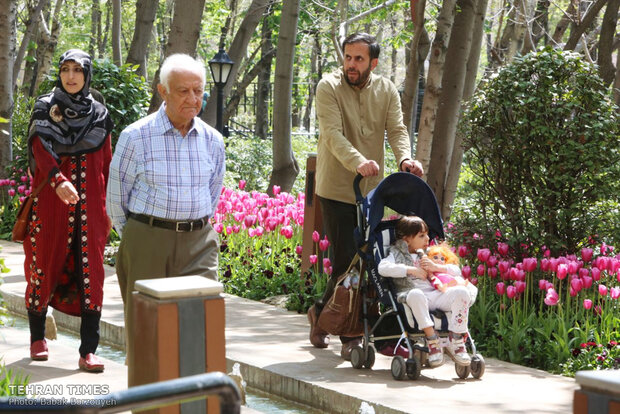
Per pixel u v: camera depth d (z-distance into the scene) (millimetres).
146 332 3676
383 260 6246
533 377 6426
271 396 6254
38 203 6133
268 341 7355
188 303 3635
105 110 6301
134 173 5211
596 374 2564
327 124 6668
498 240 8633
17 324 8289
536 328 7203
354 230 6492
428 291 6238
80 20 39750
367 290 6559
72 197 5824
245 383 5871
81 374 6062
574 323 7465
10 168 14758
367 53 6688
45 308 6309
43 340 6441
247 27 18859
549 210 8273
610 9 14281
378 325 6586
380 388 5840
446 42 10648
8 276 9922
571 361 6824
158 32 37906
